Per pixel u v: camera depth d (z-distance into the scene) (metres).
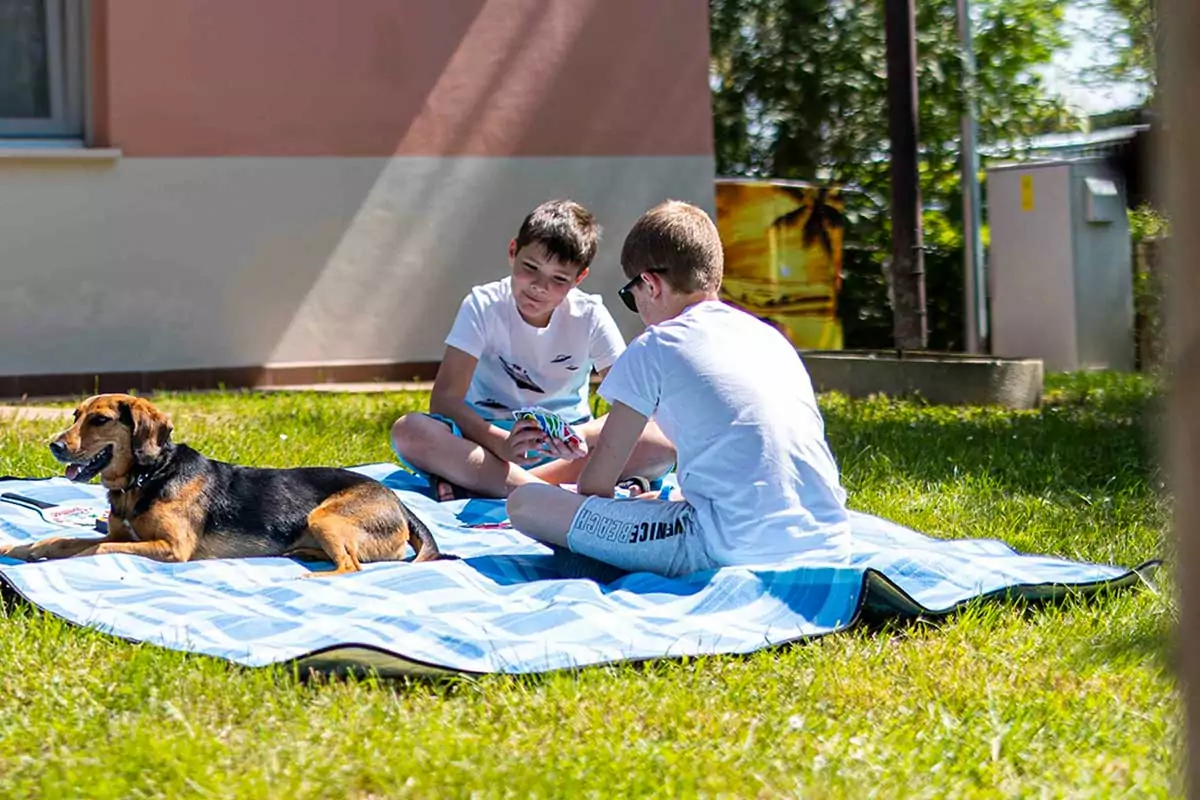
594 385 15.86
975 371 16.06
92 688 5.20
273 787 4.31
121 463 7.08
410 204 17.69
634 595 6.35
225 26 16.72
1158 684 5.36
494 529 8.14
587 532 7.01
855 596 6.24
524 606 6.25
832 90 24.97
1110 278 21.64
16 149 15.83
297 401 15.09
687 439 6.75
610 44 18.45
